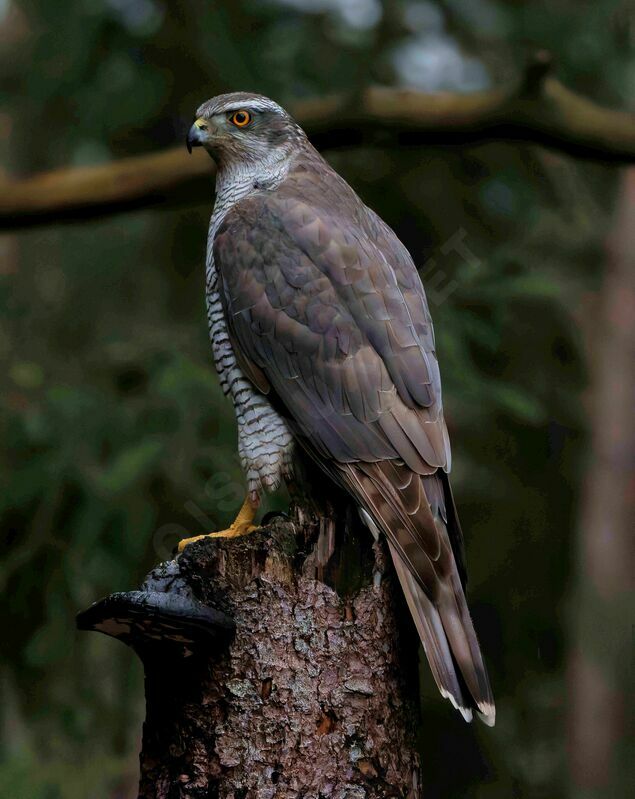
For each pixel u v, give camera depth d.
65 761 11.11
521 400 10.99
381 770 6.09
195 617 5.91
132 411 11.38
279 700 6.03
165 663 6.15
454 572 6.59
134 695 11.32
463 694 6.31
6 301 12.83
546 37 12.83
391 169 12.84
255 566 6.18
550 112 10.27
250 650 6.08
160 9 12.06
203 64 12.20
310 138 10.57
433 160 13.02
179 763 6.07
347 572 6.30
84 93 12.35
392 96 10.42
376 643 6.22
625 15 13.23
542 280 10.89
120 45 12.21
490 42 13.13
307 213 7.79
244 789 5.96
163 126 13.29
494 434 14.63
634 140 10.30
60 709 11.24
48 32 12.29
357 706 6.10
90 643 11.30
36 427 11.12
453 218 13.27
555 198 14.30
